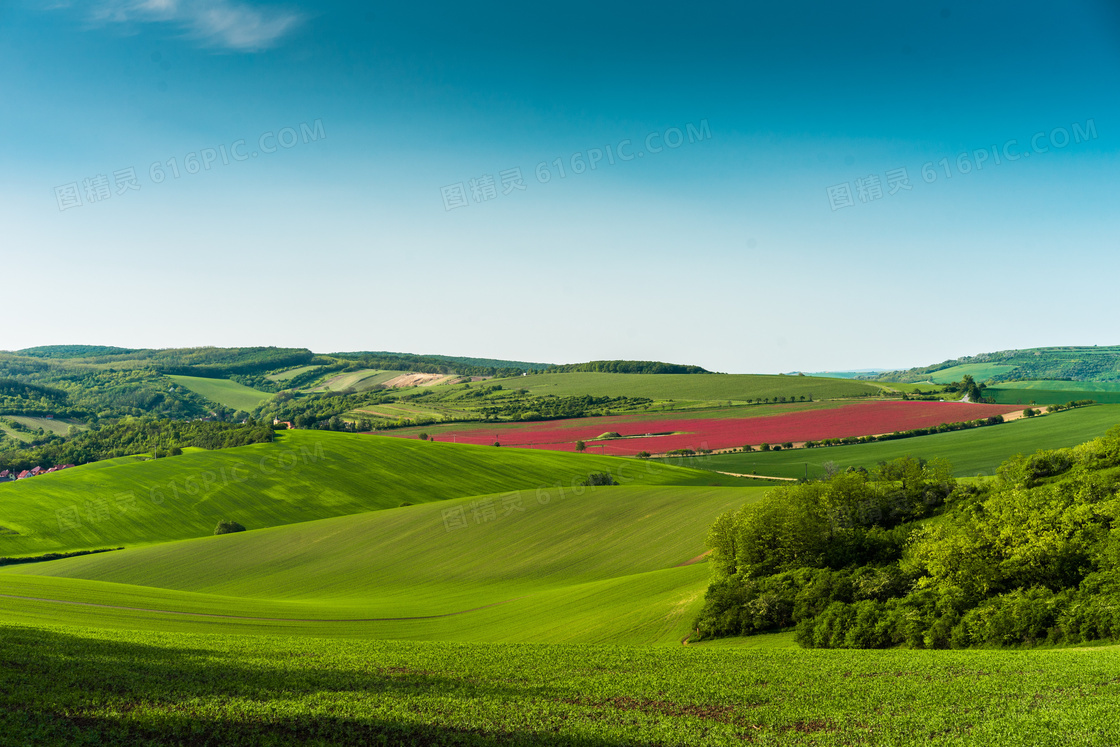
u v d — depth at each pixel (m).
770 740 18.33
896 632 34.50
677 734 18.72
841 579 40.28
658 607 46.84
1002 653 27.78
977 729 18.19
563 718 20.14
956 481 59.50
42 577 58.97
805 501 49.69
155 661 24.89
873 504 51.66
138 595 54.50
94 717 17.50
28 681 19.95
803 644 37.12
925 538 42.00
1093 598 30.31
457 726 18.88
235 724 17.89
